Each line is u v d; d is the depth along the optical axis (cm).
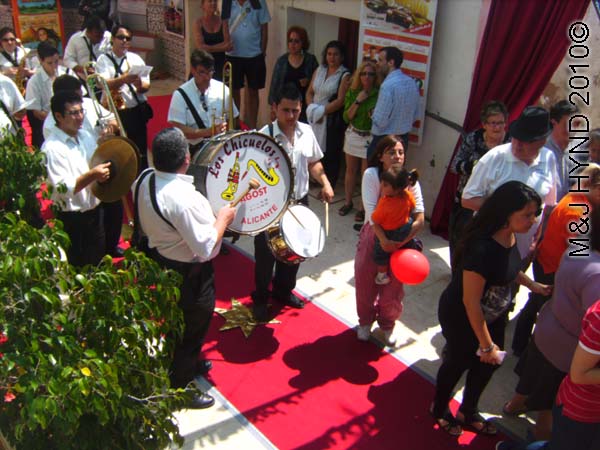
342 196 748
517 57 563
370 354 470
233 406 413
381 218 417
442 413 398
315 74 713
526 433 399
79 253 488
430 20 609
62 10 1275
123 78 629
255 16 797
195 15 987
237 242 625
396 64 608
